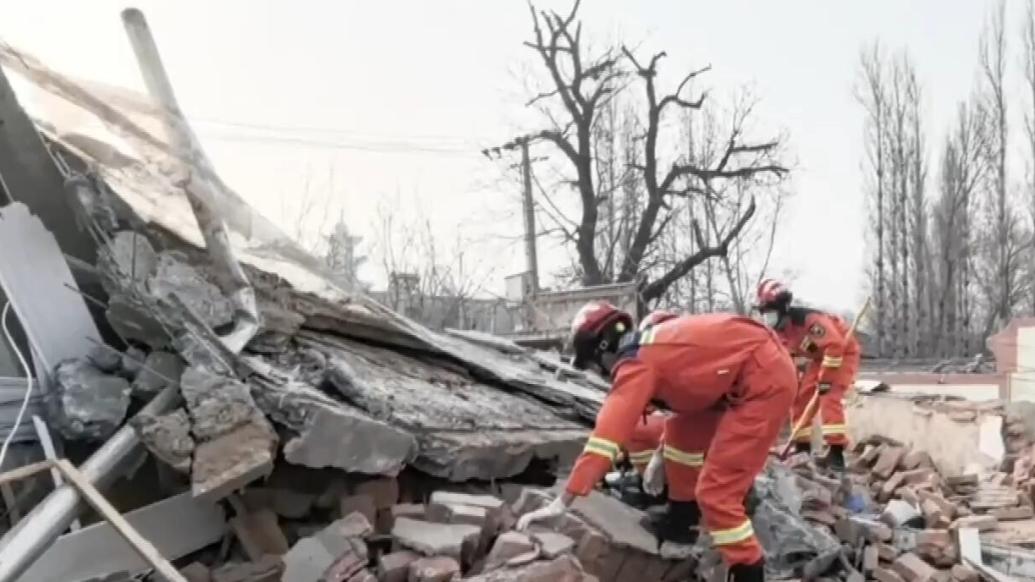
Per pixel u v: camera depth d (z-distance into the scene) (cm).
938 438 1126
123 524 321
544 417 622
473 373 672
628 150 2859
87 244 491
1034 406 1141
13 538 326
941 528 732
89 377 427
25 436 415
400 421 465
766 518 575
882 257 3878
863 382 1511
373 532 412
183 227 512
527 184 2706
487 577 372
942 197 3812
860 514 741
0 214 448
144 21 556
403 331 643
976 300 3872
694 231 2814
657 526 501
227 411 391
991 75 3731
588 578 399
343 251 1894
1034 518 851
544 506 457
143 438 378
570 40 2677
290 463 412
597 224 2831
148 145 540
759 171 2798
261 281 550
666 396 456
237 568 396
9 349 441
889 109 3856
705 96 2697
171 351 437
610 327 480
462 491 503
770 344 459
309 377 485
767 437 451
